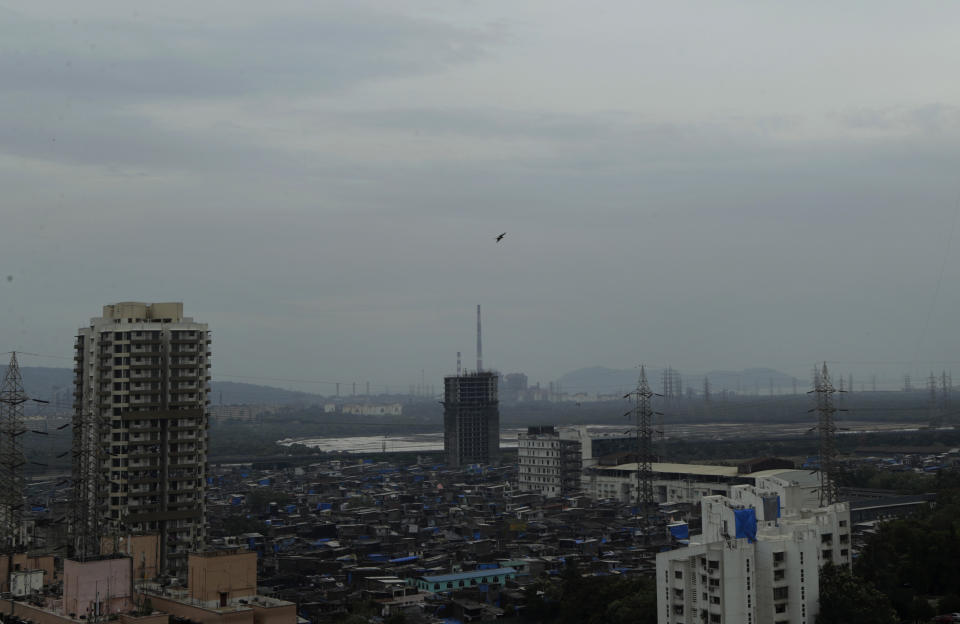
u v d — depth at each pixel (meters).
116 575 187.75
